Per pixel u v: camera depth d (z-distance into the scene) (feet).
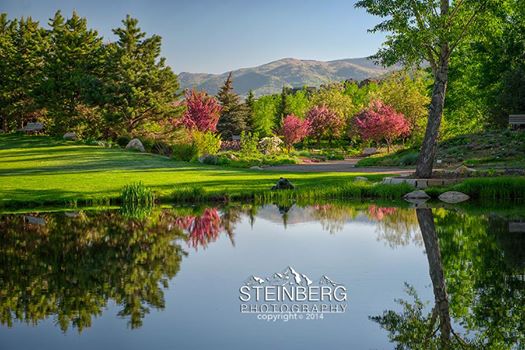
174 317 21.17
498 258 31.14
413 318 20.85
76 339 18.74
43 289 25.32
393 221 46.55
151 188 68.13
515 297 23.54
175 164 109.09
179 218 49.42
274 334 19.17
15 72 185.26
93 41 171.53
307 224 45.44
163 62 157.89
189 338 18.79
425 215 50.29
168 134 153.58
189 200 63.62
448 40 66.13
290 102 298.97
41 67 182.09
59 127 164.14
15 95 188.65
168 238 39.04
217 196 64.34
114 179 79.05
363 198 66.69
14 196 60.75
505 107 119.03
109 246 35.91
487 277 27.07
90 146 140.87
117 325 20.27
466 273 27.81
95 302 23.24
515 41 118.21
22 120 197.77
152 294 24.47
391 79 214.07
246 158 138.82
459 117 134.31
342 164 139.03
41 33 191.72
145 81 151.64
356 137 231.91
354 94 317.63
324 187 68.90
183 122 167.22
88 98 149.89
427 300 23.26
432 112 71.36
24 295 24.36
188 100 180.24
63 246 36.01
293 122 200.85
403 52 68.08
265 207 58.29
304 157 168.14
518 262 30.09
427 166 72.13
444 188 67.10
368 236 39.19
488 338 18.89
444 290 24.79
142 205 60.08
